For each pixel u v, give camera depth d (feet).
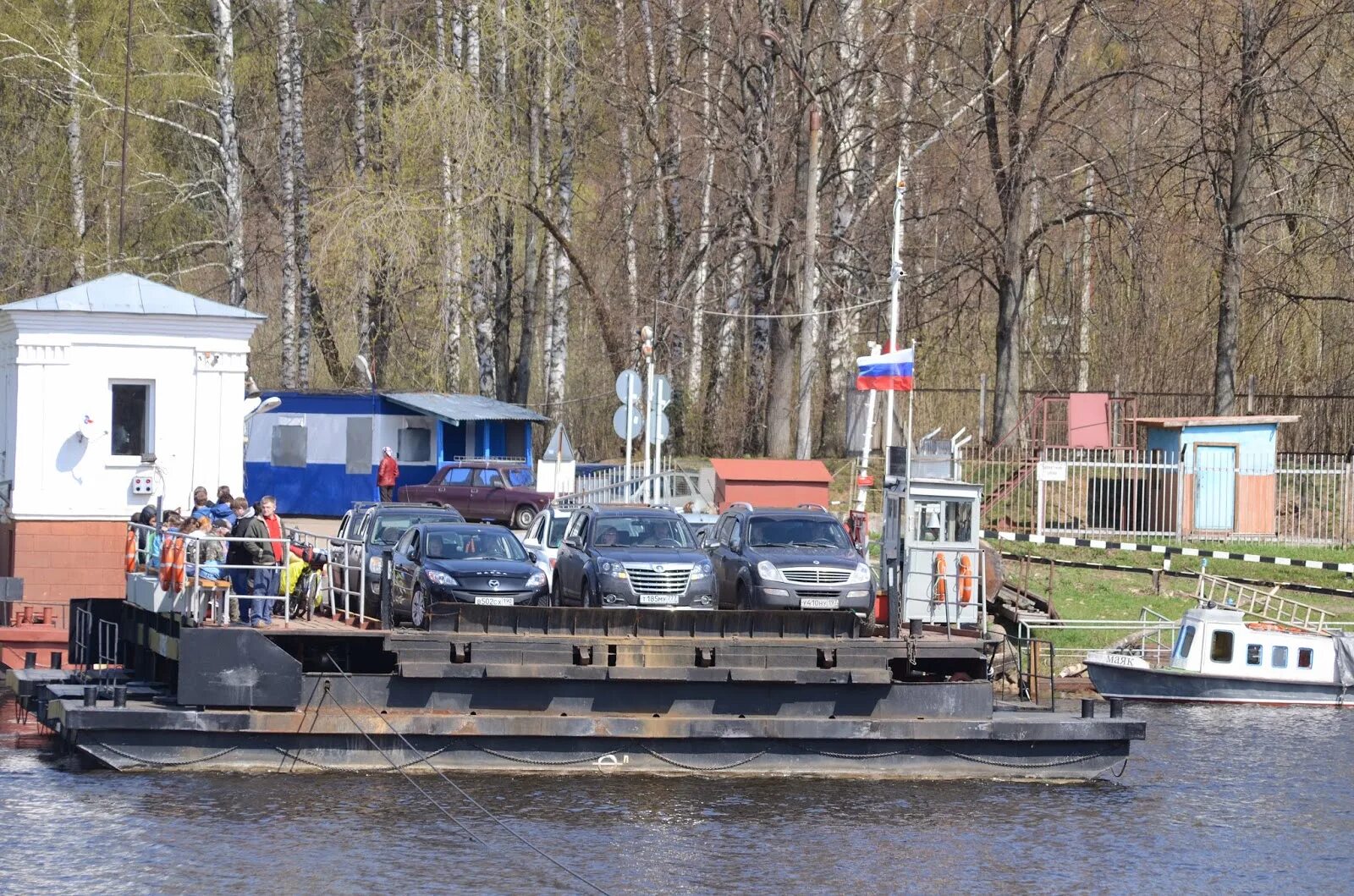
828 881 237.45
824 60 636.48
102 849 242.37
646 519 352.28
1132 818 279.90
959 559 356.18
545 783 290.15
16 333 389.39
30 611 386.93
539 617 300.40
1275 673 401.08
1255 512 524.52
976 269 626.23
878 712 306.35
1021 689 364.38
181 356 397.60
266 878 230.07
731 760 302.45
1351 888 239.50
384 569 306.14
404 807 270.87
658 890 230.48
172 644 305.53
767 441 630.74
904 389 418.10
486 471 596.70
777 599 337.31
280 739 294.05
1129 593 470.80
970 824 272.51
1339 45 622.13
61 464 390.21
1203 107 594.65
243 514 314.96
